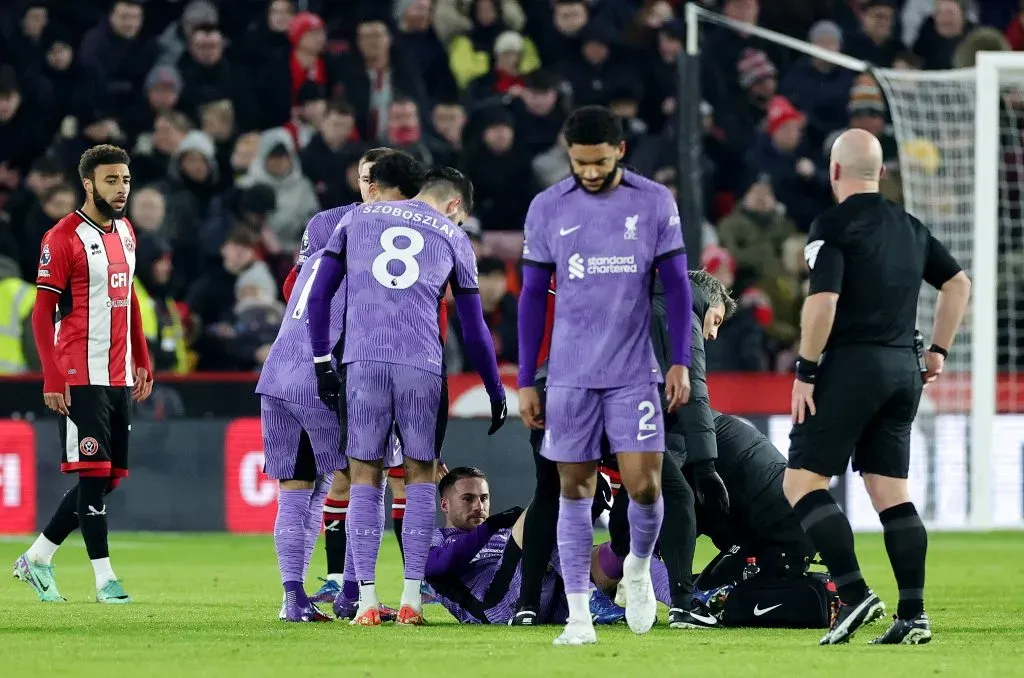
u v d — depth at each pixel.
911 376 20.59
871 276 20.38
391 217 23.23
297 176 55.78
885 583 33.53
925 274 21.45
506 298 50.81
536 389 22.58
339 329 24.14
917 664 18.27
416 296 23.02
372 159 24.67
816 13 63.41
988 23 66.31
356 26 62.53
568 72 60.31
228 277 53.75
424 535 23.14
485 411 48.75
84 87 60.25
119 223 28.98
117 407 28.67
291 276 26.78
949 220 54.44
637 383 20.30
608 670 17.55
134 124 58.53
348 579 24.81
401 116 56.59
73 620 24.20
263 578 34.66
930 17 63.88
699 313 24.12
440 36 61.94
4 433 47.84
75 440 28.14
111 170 28.41
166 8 62.44
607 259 20.28
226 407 48.81
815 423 20.48
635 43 61.28
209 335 53.06
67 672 17.55
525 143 57.16
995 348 50.88
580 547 20.56
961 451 50.78
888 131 59.16
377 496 23.12
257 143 57.91
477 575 24.19
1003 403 51.44
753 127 60.56
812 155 60.62
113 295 28.56
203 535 48.28
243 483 48.62
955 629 23.70
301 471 24.23
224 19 62.47
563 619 23.94
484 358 23.56
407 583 23.28
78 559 40.78
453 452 47.22
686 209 47.78
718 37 62.16
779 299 55.44
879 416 20.80
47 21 60.97
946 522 50.41
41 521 47.78
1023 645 20.77
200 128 58.44
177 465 48.53
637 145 57.78
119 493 48.53
